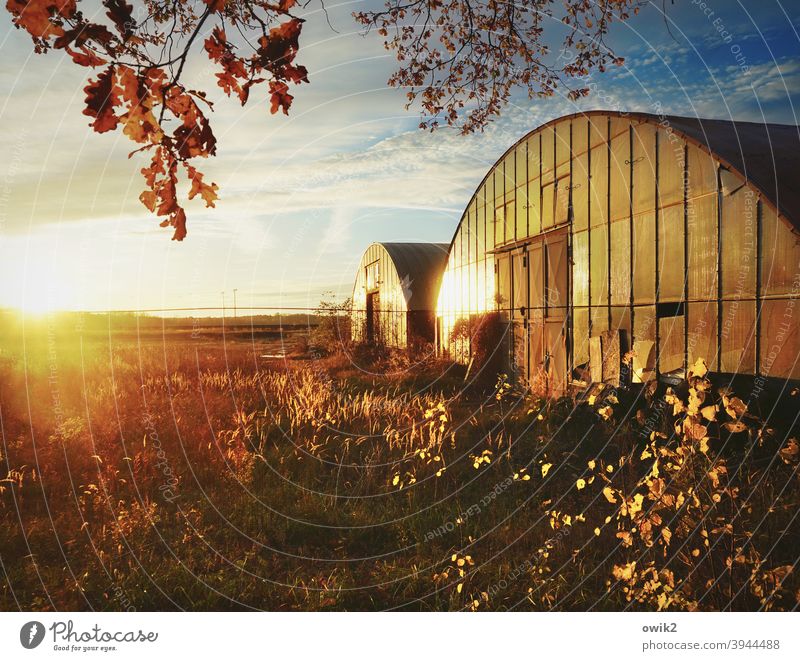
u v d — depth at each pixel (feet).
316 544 18.16
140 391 35.50
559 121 37.93
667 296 28.04
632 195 30.78
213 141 6.02
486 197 50.29
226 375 42.93
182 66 5.90
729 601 11.68
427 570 15.60
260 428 29.30
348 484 23.02
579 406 28.35
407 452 25.94
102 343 60.44
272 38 6.28
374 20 15.80
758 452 19.60
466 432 29.22
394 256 72.28
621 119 31.53
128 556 16.29
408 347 64.59
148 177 5.90
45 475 22.07
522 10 16.17
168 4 7.83
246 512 19.76
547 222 39.96
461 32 16.80
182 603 14.20
